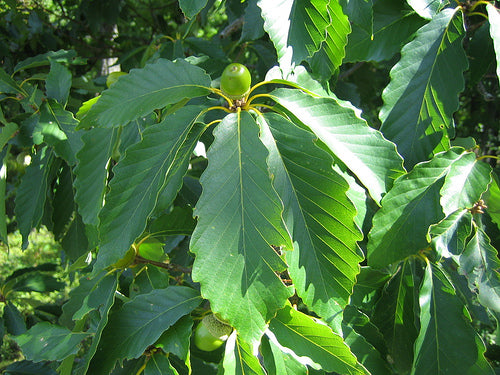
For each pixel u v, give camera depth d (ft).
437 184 1.45
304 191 1.24
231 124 1.20
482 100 3.63
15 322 2.70
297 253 1.23
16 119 2.10
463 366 1.53
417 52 1.52
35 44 3.81
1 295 2.76
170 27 4.50
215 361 1.70
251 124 1.20
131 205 1.26
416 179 1.44
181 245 2.44
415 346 1.54
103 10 3.68
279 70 1.43
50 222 2.44
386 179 1.34
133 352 1.38
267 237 1.12
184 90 1.35
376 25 1.65
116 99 1.38
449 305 1.56
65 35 4.17
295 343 1.33
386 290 1.73
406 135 1.52
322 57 1.47
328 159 1.23
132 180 1.26
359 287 1.70
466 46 2.40
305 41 1.30
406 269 1.70
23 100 2.10
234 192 1.15
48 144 1.93
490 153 4.11
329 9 1.36
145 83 1.38
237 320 1.12
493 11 1.50
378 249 1.47
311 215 1.24
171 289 1.44
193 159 2.10
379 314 1.75
